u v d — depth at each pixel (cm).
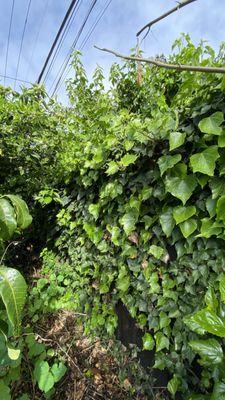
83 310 229
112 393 171
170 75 197
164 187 139
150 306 159
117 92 248
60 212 259
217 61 125
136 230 165
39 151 272
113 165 157
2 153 256
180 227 130
